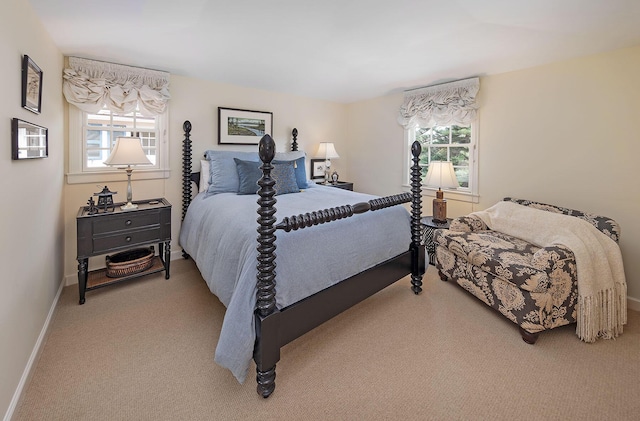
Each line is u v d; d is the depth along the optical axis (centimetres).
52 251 212
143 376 155
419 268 250
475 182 322
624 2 164
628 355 172
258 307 140
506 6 174
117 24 195
